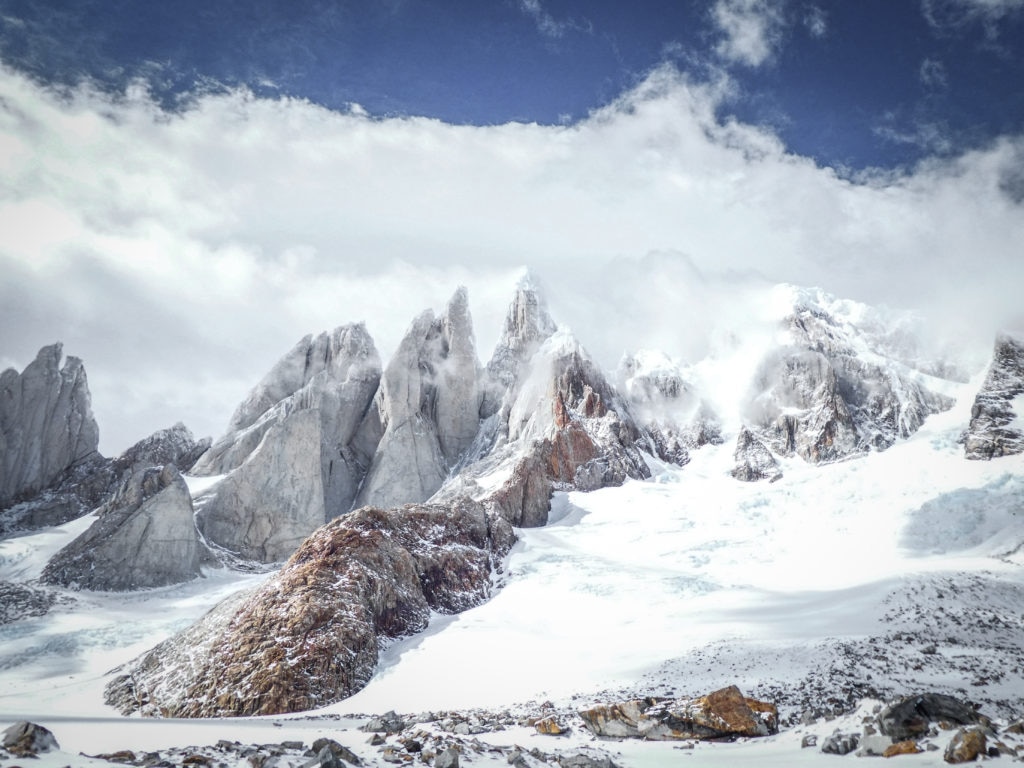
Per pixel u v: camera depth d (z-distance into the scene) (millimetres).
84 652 67188
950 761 18219
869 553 78812
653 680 41906
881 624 50469
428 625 64188
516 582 76188
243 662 50750
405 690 49406
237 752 19922
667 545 92062
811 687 33500
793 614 57781
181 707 47875
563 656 53094
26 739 17062
